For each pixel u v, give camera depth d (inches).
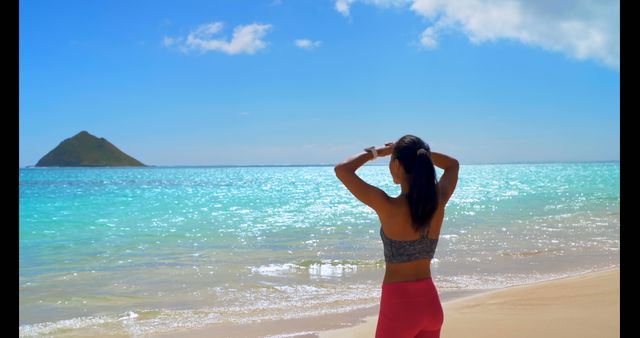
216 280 358.9
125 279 363.3
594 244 497.0
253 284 345.7
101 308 289.1
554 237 547.8
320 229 663.1
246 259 442.0
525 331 210.2
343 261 423.2
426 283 115.8
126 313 276.7
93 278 367.6
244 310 282.2
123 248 512.7
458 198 1227.2
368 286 339.0
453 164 128.6
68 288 337.1
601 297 255.1
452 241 526.3
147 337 236.8
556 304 249.6
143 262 431.2
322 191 1802.4
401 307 113.7
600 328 207.0
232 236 599.5
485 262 416.2
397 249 115.3
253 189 1956.2
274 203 1195.3
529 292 282.4
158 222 767.1
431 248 117.0
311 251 482.6
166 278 366.6
